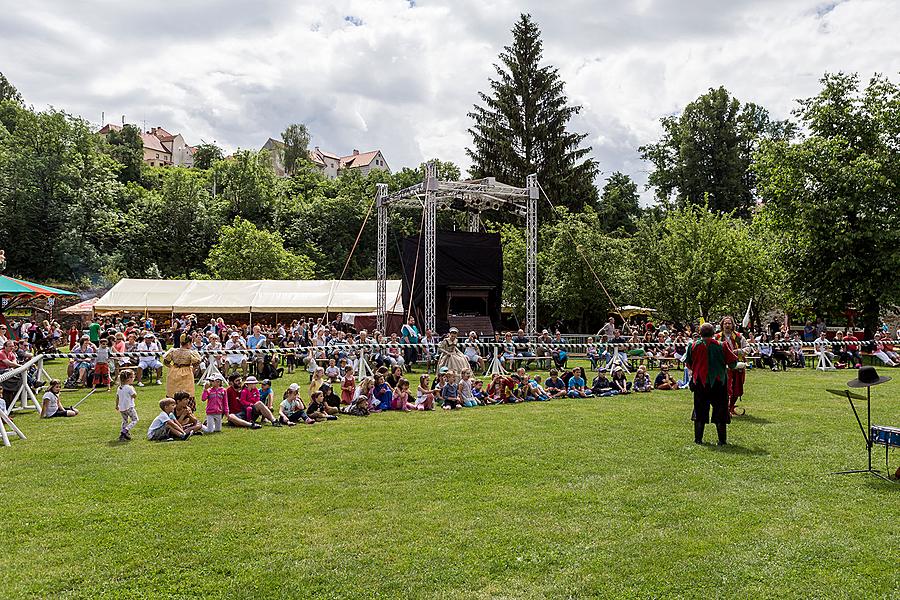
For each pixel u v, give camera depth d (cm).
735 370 1153
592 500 653
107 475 759
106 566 496
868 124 2789
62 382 1761
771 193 2988
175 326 2633
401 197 2652
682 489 691
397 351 2006
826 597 444
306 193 8306
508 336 2138
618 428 1053
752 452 860
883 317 3219
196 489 698
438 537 553
